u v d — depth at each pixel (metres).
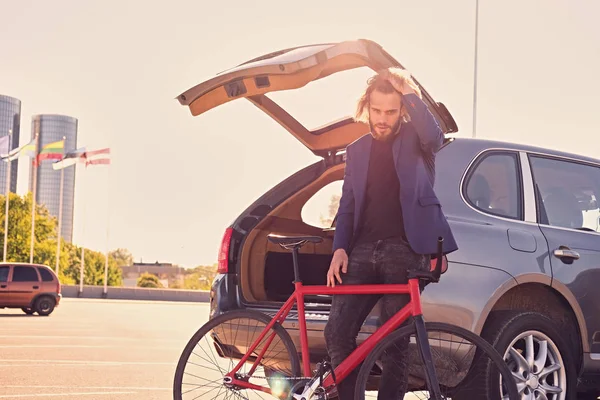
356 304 4.54
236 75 5.20
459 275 5.24
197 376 4.93
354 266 4.53
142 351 12.58
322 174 6.22
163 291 54.00
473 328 5.20
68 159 57.84
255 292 5.88
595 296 5.79
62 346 13.18
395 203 4.47
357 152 4.59
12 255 89.38
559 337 5.49
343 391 4.50
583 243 5.86
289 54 5.28
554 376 5.51
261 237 5.99
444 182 5.50
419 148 4.50
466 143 5.72
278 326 4.86
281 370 4.88
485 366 4.40
